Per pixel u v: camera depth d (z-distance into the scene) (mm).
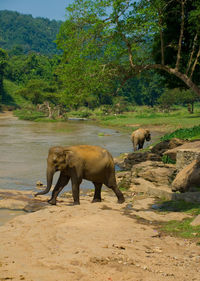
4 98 140375
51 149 10359
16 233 7328
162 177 13953
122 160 20906
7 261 5402
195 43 14977
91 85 13750
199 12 14211
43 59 181125
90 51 13656
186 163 13383
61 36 14430
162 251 6227
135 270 5168
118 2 12109
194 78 21531
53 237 6863
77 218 8367
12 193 12602
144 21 12820
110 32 13109
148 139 26844
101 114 96438
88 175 10586
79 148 10617
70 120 85312
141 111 119000
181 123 53875
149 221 8609
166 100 110375
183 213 9227
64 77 14414
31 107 112750
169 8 18625
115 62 14211
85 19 13586
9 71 170000
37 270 4992
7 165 19859
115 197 12367
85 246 6195
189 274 5113
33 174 17297
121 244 6387
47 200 11680
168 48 20750
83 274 4918
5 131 47531
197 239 6965
